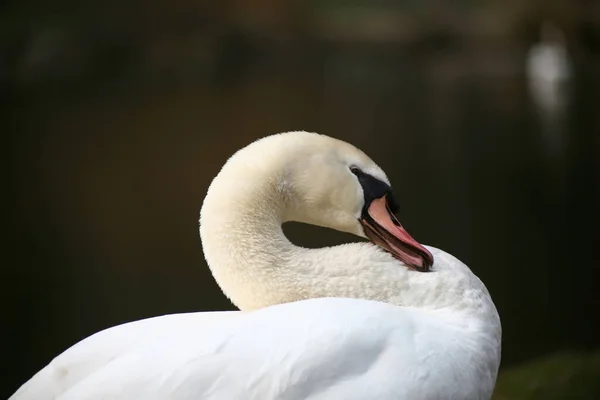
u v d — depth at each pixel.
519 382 6.81
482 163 17.17
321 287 4.25
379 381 3.64
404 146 19.44
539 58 32.69
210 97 29.25
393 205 4.50
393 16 42.53
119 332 3.97
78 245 12.40
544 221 12.70
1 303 10.03
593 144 18.59
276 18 40.72
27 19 31.78
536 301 9.44
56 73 30.39
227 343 3.66
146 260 11.54
